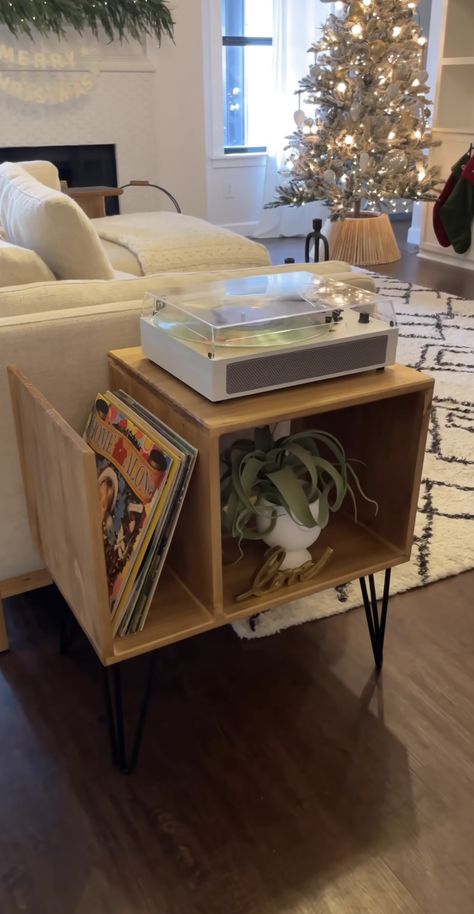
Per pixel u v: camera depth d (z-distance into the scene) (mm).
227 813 1177
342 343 1188
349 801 1195
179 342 1162
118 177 5020
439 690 1425
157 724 1349
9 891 1063
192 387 1165
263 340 1134
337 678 1457
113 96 4781
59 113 4672
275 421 1103
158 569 1127
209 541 1149
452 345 3162
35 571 1501
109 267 1788
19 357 1316
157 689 1432
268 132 5496
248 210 5773
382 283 4164
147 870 1090
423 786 1222
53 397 1380
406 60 4102
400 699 1403
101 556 1041
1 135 4582
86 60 4602
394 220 6078
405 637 1563
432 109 4660
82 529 1057
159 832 1146
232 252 2729
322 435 1387
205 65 5207
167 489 1085
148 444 1146
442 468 2203
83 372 1388
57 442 1093
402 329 3354
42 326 1321
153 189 5168
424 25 5605
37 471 1268
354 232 4602
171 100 4996
